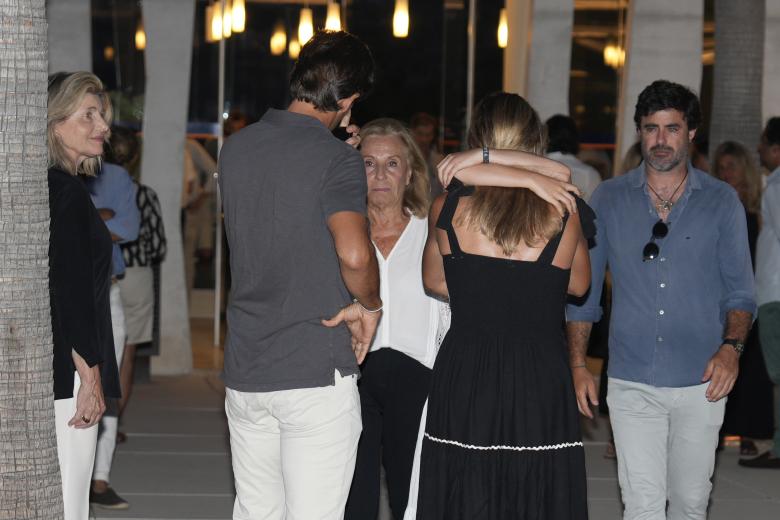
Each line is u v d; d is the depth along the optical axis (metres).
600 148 15.41
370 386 6.07
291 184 4.74
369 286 4.76
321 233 4.77
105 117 5.94
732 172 9.86
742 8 12.02
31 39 4.64
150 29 13.25
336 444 4.85
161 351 13.70
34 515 4.78
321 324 4.80
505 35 16.22
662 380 5.89
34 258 4.72
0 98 4.57
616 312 6.03
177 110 13.31
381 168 6.04
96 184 8.73
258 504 5.10
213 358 14.77
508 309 4.92
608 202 6.05
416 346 6.00
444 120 16.45
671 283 5.90
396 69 16.42
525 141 5.07
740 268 5.88
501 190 4.90
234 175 4.87
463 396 4.94
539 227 4.84
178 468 9.53
